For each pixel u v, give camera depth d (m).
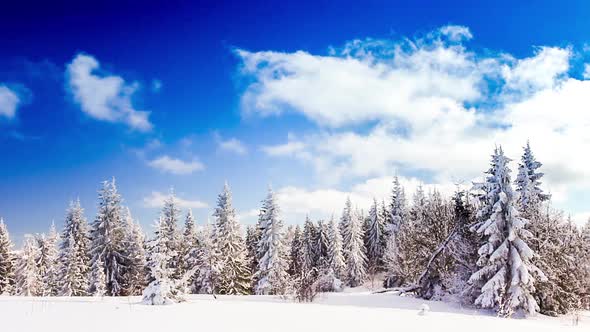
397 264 42.34
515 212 27.05
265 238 49.38
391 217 68.31
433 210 38.25
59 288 44.81
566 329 15.73
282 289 36.12
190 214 56.75
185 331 11.02
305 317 14.35
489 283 26.48
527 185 39.12
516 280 26.03
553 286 28.12
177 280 21.39
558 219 32.03
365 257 65.12
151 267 21.33
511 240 26.80
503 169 28.67
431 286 33.03
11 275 53.62
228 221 50.00
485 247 27.52
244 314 15.08
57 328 11.20
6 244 54.44
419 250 36.34
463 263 32.03
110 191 48.12
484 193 30.41
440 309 26.41
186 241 53.44
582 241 34.62
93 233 47.47
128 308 17.05
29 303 19.45
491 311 27.38
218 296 34.50
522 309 26.98
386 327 12.44
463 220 33.06
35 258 52.44
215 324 12.35
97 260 45.06
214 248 48.41
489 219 27.70
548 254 29.23
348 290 57.91
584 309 32.72
